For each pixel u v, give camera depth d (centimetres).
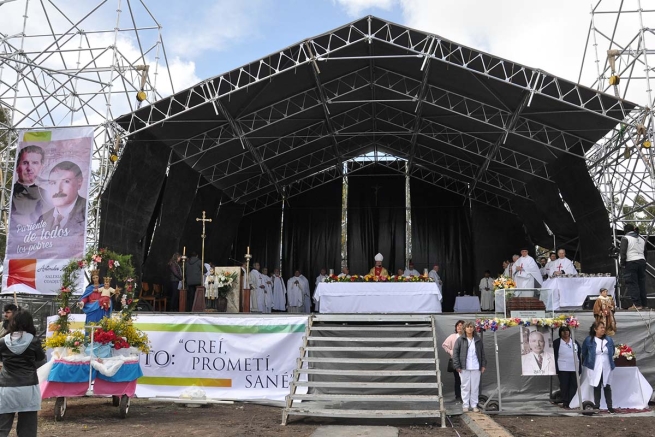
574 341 1124
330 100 1808
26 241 1455
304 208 2653
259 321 1273
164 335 1287
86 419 960
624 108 1557
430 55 1520
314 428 939
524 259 1683
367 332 1242
